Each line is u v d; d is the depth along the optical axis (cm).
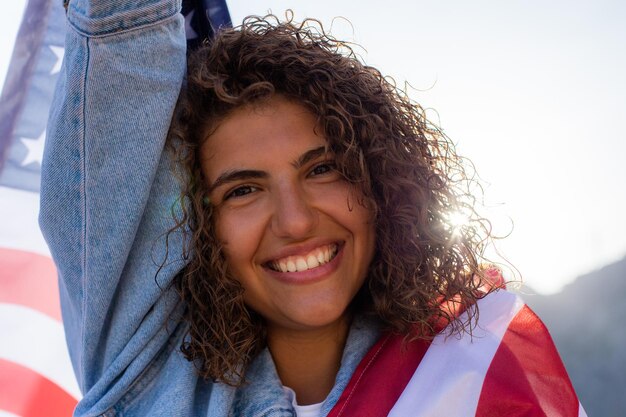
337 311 156
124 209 157
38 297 226
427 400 153
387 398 156
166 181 162
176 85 158
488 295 169
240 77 157
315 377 170
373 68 172
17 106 223
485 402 151
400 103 174
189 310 167
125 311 164
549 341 160
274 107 155
